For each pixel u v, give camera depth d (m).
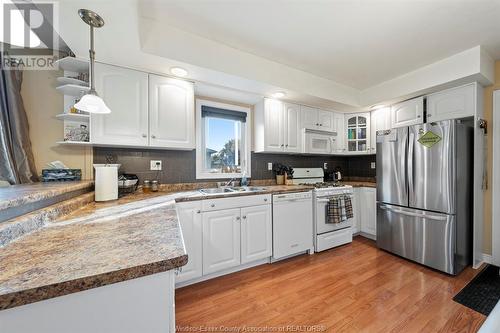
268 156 3.04
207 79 2.06
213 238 1.91
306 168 3.31
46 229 0.86
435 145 2.07
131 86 1.82
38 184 1.41
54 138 1.77
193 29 1.70
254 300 1.63
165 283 0.60
